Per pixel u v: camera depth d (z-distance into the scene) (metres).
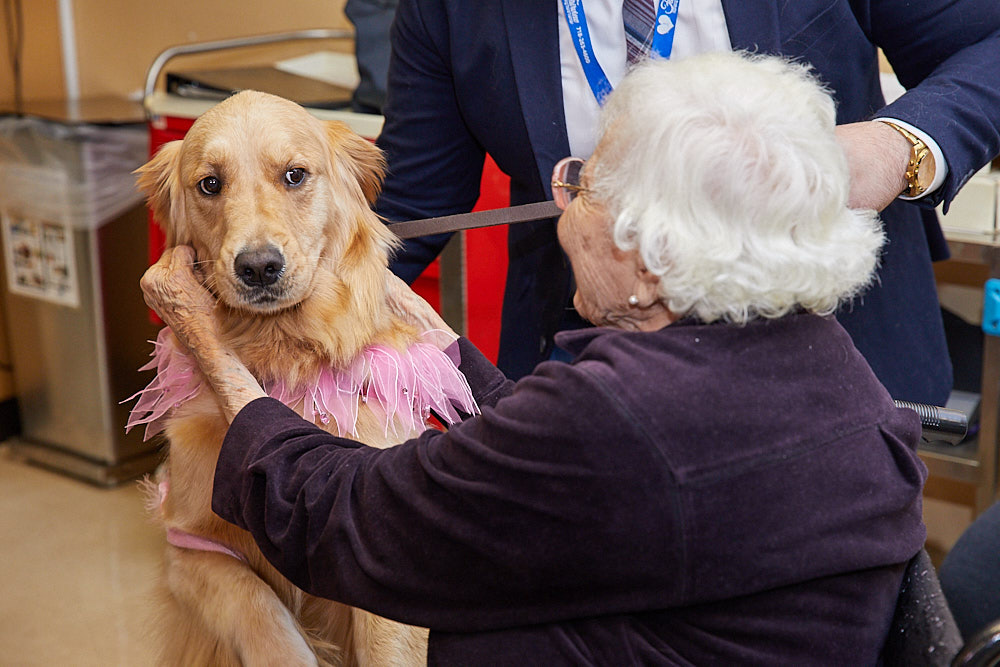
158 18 3.50
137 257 3.14
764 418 0.88
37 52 3.51
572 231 1.01
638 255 0.94
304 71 3.08
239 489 1.05
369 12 2.53
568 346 0.97
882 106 1.54
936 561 2.72
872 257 0.97
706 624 0.91
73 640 2.45
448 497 0.91
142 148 2.99
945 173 1.21
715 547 0.87
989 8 1.34
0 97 3.43
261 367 1.31
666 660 0.91
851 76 1.42
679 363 0.89
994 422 2.10
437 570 0.93
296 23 3.40
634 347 0.90
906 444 0.97
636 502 0.86
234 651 1.25
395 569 0.94
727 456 0.86
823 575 0.89
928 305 1.55
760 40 1.35
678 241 0.89
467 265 2.37
